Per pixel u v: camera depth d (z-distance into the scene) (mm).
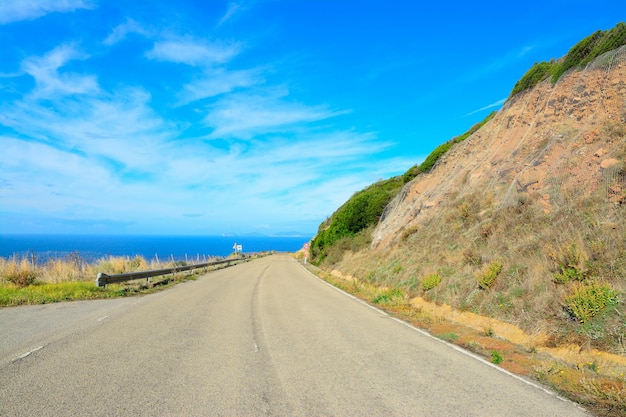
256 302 13430
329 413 4316
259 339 7938
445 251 14562
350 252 31156
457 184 20531
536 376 5793
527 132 18078
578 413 4422
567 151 13820
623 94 13828
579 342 6738
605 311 6812
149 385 5062
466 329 9148
